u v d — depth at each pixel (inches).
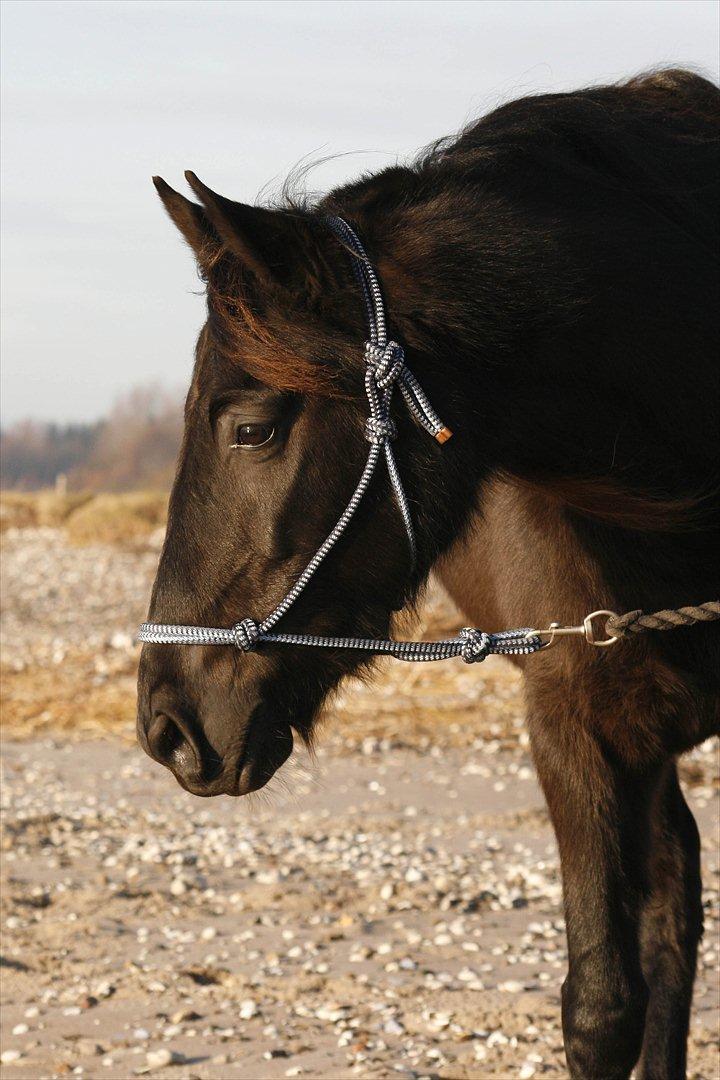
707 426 131.3
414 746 447.2
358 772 410.0
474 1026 204.1
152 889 284.0
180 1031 203.6
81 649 683.4
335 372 119.9
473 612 193.2
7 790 392.8
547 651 149.1
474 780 398.0
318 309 120.9
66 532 1502.2
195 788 128.4
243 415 120.9
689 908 170.6
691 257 131.0
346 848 320.8
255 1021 208.4
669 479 131.2
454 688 550.3
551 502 145.1
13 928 257.1
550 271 124.8
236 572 124.6
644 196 132.2
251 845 322.3
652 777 150.7
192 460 125.6
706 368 130.3
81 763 438.0
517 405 127.3
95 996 220.7
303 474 122.1
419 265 123.9
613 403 128.5
